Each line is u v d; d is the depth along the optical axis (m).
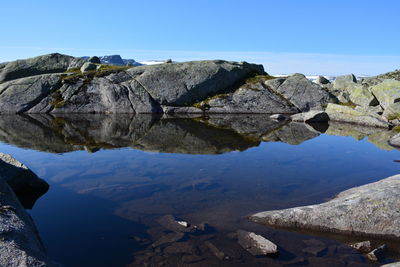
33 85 45.44
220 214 10.88
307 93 45.56
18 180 12.45
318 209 10.30
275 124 34.28
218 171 16.06
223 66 49.19
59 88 45.88
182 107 45.22
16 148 20.77
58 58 57.53
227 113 44.28
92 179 14.45
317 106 44.47
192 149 21.08
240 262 8.02
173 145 22.27
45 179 14.37
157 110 44.81
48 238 9.06
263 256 8.31
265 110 44.84
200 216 10.70
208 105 45.69
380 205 9.98
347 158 19.38
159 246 8.70
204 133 27.53
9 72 53.62
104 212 10.90
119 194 12.61
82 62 57.50
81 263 7.88
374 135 28.02
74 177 14.70
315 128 31.86
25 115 40.19
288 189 13.52
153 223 10.10
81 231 9.52
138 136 25.69
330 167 17.25
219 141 24.06
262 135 27.09
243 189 13.43
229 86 49.00
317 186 13.97
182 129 29.59
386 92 40.72
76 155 19.02
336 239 9.37
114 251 8.44
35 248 7.08
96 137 25.11
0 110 42.75
